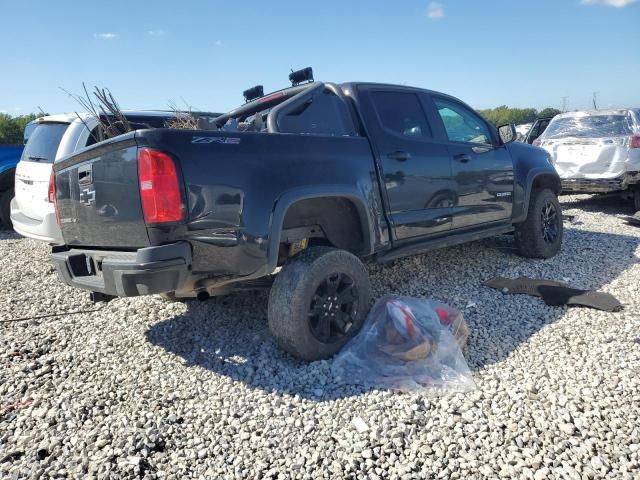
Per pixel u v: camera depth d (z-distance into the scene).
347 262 3.36
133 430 2.61
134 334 3.87
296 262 3.21
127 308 4.41
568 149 8.70
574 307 4.15
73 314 4.34
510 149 5.42
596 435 2.49
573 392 2.86
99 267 3.12
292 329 3.12
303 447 2.46
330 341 3.30
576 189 8.66
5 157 8.20
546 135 9.38
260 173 3.02
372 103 4.05
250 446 2.48
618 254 5.86
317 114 3.84
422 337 3.14
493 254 5.88
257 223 2.97
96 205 3.06
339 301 3.36
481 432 2.53
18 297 4.84
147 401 2.90
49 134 5.64
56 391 3.03
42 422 2.72
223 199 2.86
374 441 2.48
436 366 3.07
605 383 2.96
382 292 4.57
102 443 2.50
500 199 5.11
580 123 8.99
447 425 2.60
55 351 3.62
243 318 4.07
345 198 3.56
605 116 8.73
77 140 5.18
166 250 2.69
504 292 4.54
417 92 4.55
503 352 3.41
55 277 5.50
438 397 2.86
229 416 2.73
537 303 4.28
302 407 2.79
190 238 2.79
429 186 4.28
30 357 3.50
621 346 3.41
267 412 2.74
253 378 3.12
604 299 4.20
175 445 2.51
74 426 2.67
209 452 2.45
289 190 3.12
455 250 6.03
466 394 2.88
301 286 3.12
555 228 5.82
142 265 2.65
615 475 2.22
